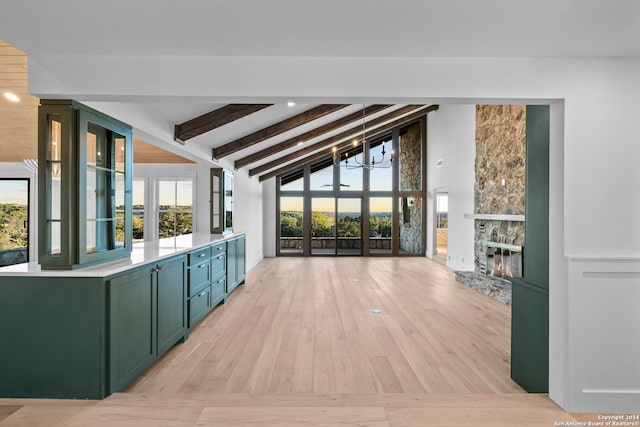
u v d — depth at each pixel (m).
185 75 2.28
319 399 2.30
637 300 2.17
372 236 10.81
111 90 2.27
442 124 9.09
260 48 2.17
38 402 2.24
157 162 6.31
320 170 10.80
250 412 2.12
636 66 2.22
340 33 1.97
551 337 2.29
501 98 2.26
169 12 1.75
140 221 6.46
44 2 1.65
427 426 1.99
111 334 2.33
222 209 6.16
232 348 3.42
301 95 2.29
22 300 2.30
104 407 2.18
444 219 9.38
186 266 3.65
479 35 1.96
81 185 2.46
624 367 2.17
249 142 5.68
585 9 1.68
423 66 2.27
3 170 6.34
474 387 2.66
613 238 2.19
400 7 1.70
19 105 4.01
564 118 2.20
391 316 4.47
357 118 7.23
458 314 4.57
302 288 6.15
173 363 3.07
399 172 10.80
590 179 2.19
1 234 6.39
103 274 2.29
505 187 5.92
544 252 2.41
